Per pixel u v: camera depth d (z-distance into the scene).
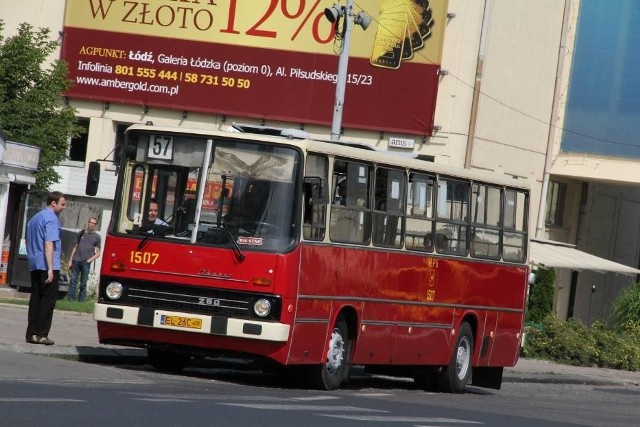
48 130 58.88
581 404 36.84
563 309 79.81
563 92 74.12
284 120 67.81
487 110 67.62
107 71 69.62
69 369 25.75
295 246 27.66
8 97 59.03
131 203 28.52
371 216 30.66
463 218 35.25
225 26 68.56
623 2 73.88
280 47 68.00
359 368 41.94
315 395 26.86
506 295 38.00
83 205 65.00
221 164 28.14
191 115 69.25
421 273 33.06
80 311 44.94
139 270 28.09
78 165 69.50
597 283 82.31
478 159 67.25
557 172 74.50
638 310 66.88
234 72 68.50
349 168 29.73
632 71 74.06
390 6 66.94
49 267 29.70
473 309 36.00
